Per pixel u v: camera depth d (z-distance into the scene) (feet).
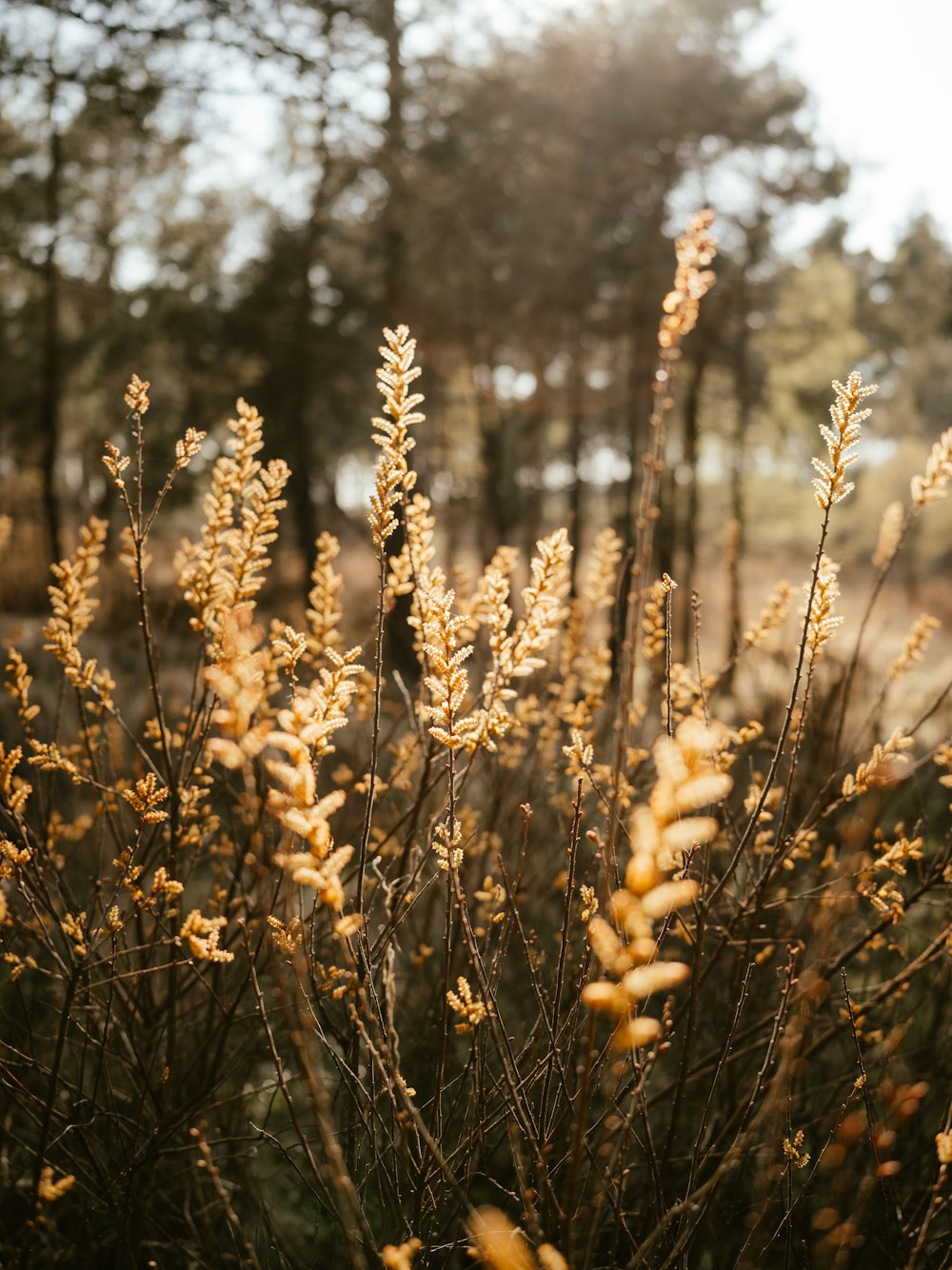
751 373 59.72
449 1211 5.74
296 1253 6.77
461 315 54.85
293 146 40.60
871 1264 5.62
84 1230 6.04
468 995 4.36
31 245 36.27
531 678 8.20
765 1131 6.34
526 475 73.05
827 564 4.58
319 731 3.49
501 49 46.42
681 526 51.31
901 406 102.68
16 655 5.36
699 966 4.58
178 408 52.21
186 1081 6.37
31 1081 6.93
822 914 4.81
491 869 7.36
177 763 6.98
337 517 65.10
